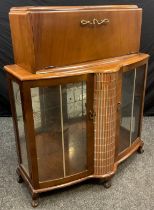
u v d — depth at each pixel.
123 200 1.34
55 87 1.15
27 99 1.11
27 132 1.18
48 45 1.11
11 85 1.26
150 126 2.14
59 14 1.10
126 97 1.46
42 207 1.31
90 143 1.33
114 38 1.35
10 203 1.34
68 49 1.18
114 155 1.44
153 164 1.64
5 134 2.06
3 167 1.64
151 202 1.32
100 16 1.24
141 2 2.08
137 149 1.74
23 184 1.48
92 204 1.32
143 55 1.54
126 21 1.38
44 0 2.07
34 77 1.08
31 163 1.24
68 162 1.34
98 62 1.30
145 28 2.14
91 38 1.25
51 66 1.16
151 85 2.27
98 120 1.29
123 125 1.52
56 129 1.25
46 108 1.19
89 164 1.38
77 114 1.27
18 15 1.12
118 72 1.26
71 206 1.31
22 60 1.22
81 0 2.07
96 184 1.46
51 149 1.28
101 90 1.22
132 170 1.58
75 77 1.16
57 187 1.33
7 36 2.16
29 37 1.07
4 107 2.37
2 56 2.22
